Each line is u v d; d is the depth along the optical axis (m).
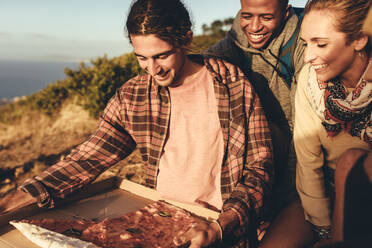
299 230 1.39
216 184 1.50
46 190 1.38
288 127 1.71
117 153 1.59
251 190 1.32
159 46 1.26
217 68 1.46
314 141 1.33
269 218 1.52
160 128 1.52
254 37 1.59
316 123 1.31
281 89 1.68
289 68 1.62
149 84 1.53
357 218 0.91
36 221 1.22
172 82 1.40
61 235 1.11
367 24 1.03
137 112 1.54
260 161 1.41
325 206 1.34
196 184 1.48
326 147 1.32
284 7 1.53
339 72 1.12
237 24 1.78
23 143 5.71
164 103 1.51
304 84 1.33
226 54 1.79
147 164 1.59
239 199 1.28
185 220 1.30
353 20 1.02
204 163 1.48
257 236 1.40
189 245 1.08
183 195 1.50
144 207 1.40
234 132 1.44
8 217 1.26
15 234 1.19
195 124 1.49
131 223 1.28
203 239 1.09
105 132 1.56
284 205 1.59
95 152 1.53
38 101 6.64
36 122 6.65
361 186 0.91
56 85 6.75
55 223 1.25
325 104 1.22
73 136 5.44
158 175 1.56
